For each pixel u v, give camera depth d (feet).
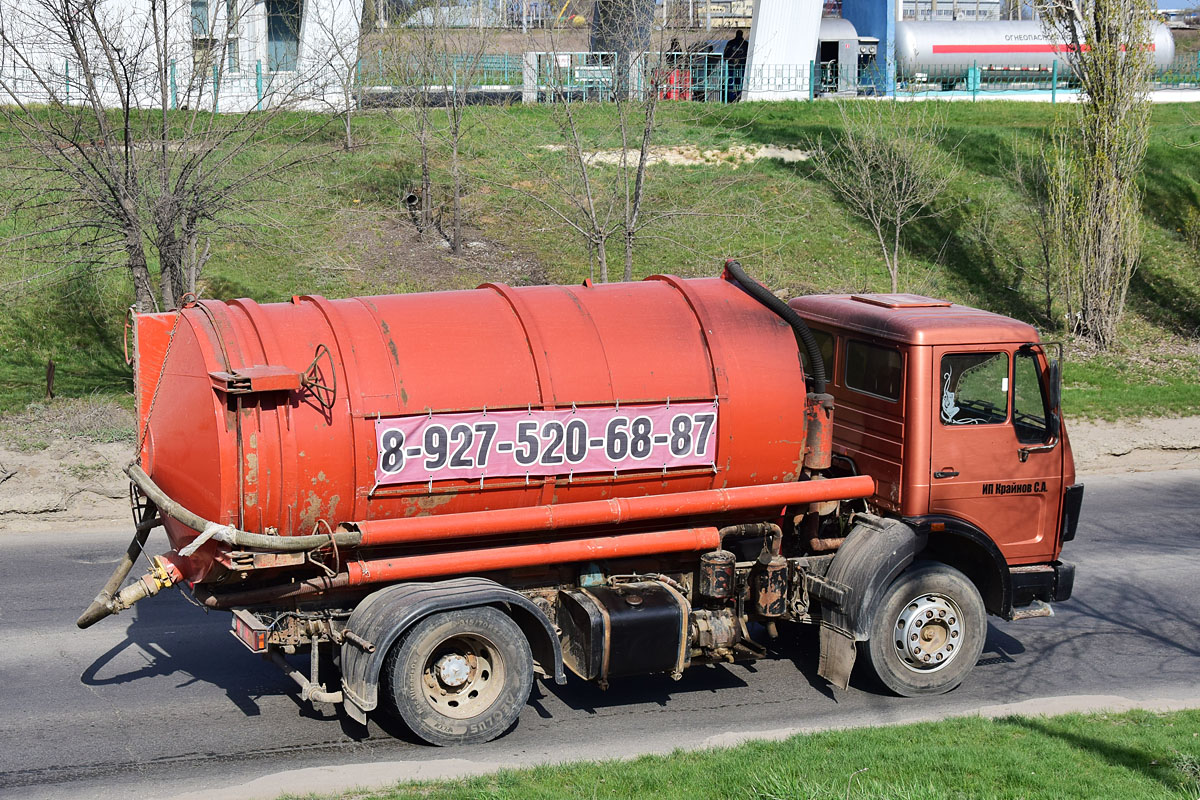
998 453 28.22
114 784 22.24
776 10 106.52
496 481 24.94
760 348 26.91
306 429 23.32
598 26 78.07
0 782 22.13
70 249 51.08
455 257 71.15
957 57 130.31
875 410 28.68
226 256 65.51
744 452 26.68
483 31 72.08
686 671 29.76
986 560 28.68
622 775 21.20
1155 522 46.39
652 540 26.37
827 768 21.34
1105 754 22.68
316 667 24.71
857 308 29.78
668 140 88.79
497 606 24.66
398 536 24.03
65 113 48.29
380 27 70.33
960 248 80.53
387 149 78.59
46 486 42.22
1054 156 80.12
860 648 27.89
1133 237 70.90
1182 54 149.69
